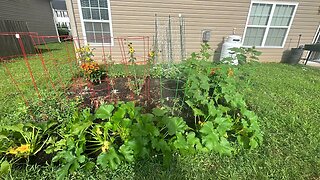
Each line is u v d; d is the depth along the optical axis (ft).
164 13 18.03
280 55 21.97
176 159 5.69
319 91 12.27
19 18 33.91
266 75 15.65
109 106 6.37
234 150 6.07
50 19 47.29
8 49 20.26
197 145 5.92
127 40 18.53
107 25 17.71
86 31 17.58
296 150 6.31
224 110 6.77
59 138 6.44
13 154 5.55
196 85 7.14
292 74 16.31
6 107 8.57
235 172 5.36
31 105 8.21
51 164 5.28
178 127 5.99
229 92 7.26
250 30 20.38
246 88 10.05
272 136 7.05
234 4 18.70
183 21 18.70
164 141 5.61
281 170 5.50
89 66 11.80
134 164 5.47
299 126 7.82
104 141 5.94
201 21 19.01
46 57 21.58
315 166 5.69
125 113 6.21
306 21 20.47
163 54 19.03
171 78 12.86
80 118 6.40
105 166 5.04
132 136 5.64
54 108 8.06
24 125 5.90
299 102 10.32
